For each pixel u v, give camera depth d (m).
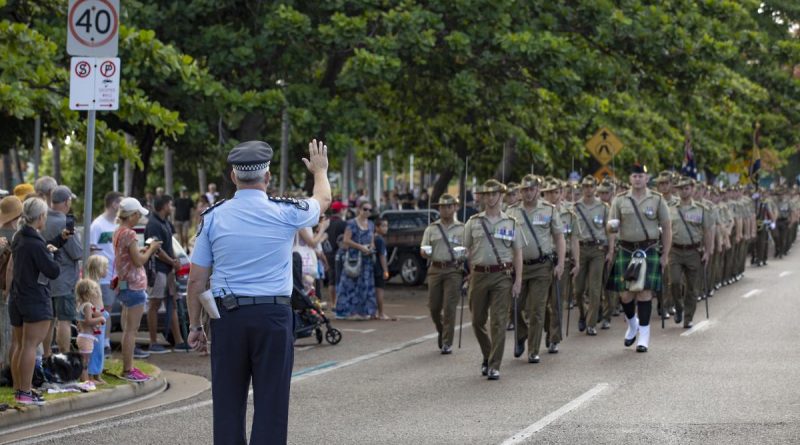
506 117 34.81
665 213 19.59
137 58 22.91
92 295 14.89
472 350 19.77
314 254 21.47
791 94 55.41
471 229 16.44
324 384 15.95
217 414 8.95
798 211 51.53
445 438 11.92
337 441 11.88
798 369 16.55
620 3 32.59
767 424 12.37
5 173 43.12
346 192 59.69
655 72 34.19
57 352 16.27
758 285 33.34
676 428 12.23
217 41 28.09
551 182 22.70
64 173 67.00
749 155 61.81
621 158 43.88
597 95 34.00
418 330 23.03
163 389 15.92
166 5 28.72
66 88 20.28
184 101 27.09
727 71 40.06
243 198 9.04
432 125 38.81
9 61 18.72
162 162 64.44
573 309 26.78
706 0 34.72
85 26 15.03
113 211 18.14
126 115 20.97
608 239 22.12
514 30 30.92
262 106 27.38
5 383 14.70
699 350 19.00
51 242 15.42
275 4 28.83
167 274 19.77
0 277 14.02
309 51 29.38
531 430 12.23
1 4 17.64
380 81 30.48
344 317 25.38
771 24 64.06
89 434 12.40
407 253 34.75
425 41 28.78
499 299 16.27
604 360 18.05
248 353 8.96
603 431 12.13
